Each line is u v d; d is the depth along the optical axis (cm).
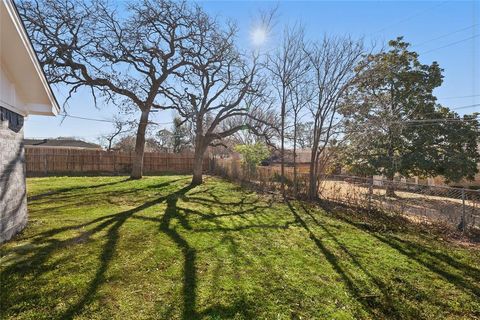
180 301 303
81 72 1439
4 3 327
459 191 705
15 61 451
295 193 1081
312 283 363
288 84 1196
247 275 375
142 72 1548
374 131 1238
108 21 1385
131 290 321
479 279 399
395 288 363
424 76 1448
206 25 1409
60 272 355
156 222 627
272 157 2509
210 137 1459
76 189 1101
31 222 588
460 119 1380
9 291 305
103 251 434
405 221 723
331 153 1089
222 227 614
